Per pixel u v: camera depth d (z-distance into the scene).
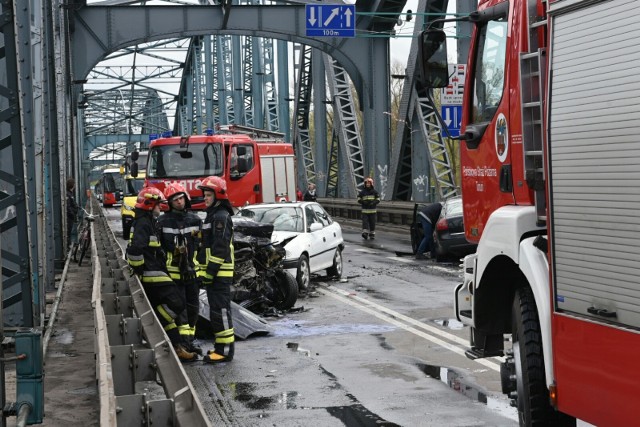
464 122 9.13
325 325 16.00
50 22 24.73
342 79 51.31
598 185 6.28
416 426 9.27
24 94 13.85
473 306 8.64
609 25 6.20
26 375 7.36
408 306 18.03
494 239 8.05
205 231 13.16
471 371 11.88
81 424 9.56
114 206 93.12
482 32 8.90
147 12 43.84
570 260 6.61
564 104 6.68
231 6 43.94
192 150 30.78
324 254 21.81
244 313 15.24
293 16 44.88
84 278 24.34
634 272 5.90
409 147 44.59
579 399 6.52
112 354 8.70
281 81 64.81
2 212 12.41
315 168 59.69
